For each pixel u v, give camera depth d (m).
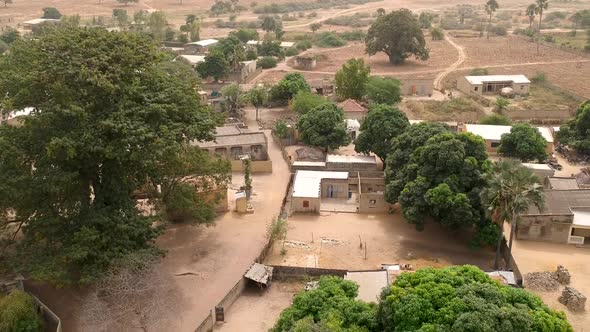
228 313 52.50
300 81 123.56
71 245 50.47
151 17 187.38
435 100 128.00
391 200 68.00
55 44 56.84
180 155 61.28
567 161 90.31
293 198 72.81
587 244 64.56
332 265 60.53
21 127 54.69
